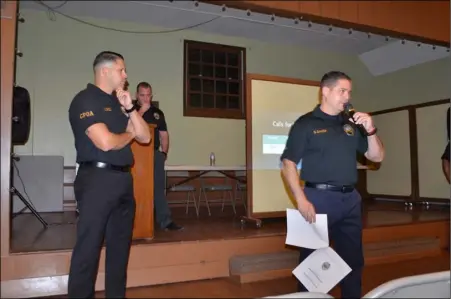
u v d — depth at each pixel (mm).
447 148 4172
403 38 3916
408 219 4172
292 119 4145
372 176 7012
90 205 2012
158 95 6016
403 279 1305
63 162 5297
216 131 6367
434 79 6441
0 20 2383
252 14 5605
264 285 2764
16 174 5008
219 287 2711
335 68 7340
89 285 2020
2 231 2393
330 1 3443
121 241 2195
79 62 5641
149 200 2943
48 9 5422
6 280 2393
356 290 2199
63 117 5539
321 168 2156
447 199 5695
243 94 6609
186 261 2838
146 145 2939
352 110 2213
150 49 6016
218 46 6449
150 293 2566
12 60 2398
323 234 2080
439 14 3979
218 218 4469
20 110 3191
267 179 3986
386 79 7336
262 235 3125
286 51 6934
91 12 5535
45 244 2732
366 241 3586
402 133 6449
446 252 3885
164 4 5281
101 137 1983
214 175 6168
